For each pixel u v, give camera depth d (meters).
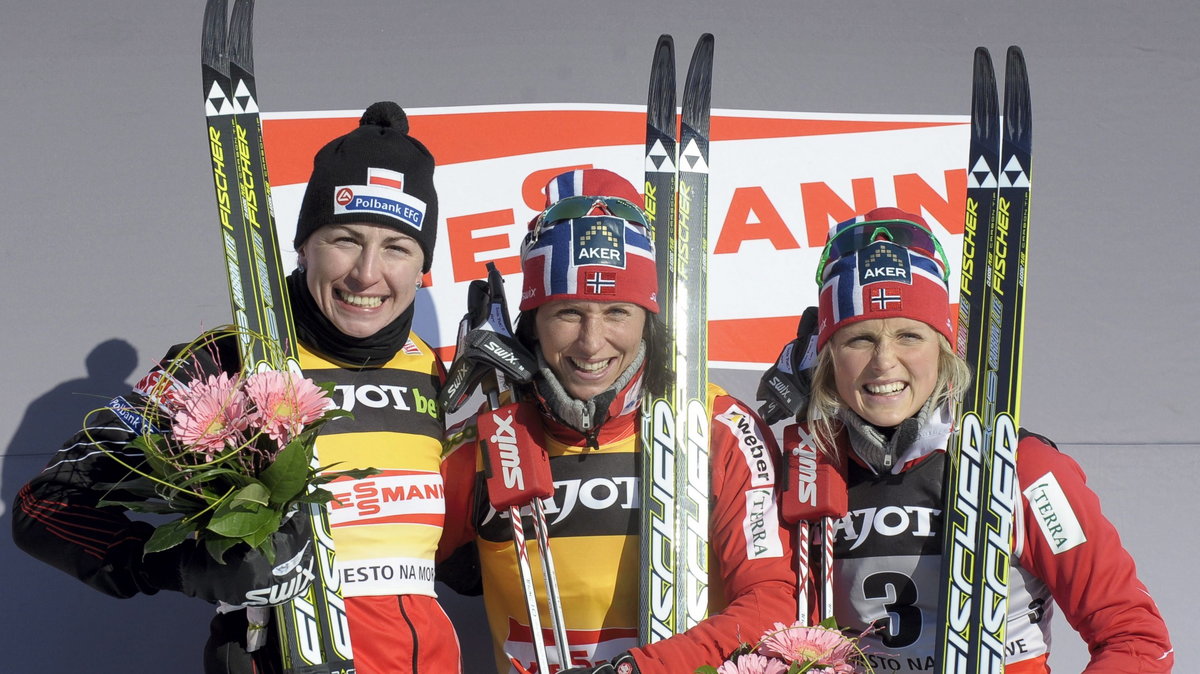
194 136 5.56
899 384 3.75
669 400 4.02
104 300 5.36
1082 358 5.49
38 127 5.52
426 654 3.72
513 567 3.94
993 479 3.78
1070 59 5.80
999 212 4.20
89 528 3.36
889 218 3.94
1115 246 5.63
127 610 4.99
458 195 5.50
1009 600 3.74
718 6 5.79
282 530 3.34
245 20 4.16
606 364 3.82
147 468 3.45
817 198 5.59
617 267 3.75
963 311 4.15
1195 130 5.75
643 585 3.84
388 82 5.62
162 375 3.51
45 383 5.25
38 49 5.59
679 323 4.21
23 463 5.16
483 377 4.11
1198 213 5.67
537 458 3.86
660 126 4.41
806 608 3.74
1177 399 5.45
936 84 5.75
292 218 5.40
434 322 5.36
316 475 3.45
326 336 3.85
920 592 3.75
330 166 3.80
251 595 3.28
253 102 4.13
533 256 3.87
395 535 3.72
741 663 3.46
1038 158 5.71
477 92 5.63
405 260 3.82
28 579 5.00
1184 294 5.57
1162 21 5.83
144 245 5.43
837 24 5.80
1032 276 5.59
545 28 5.72
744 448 3.99
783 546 3.85
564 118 5.61
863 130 5.67
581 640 3.87
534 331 3.94
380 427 3.80
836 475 3.84
